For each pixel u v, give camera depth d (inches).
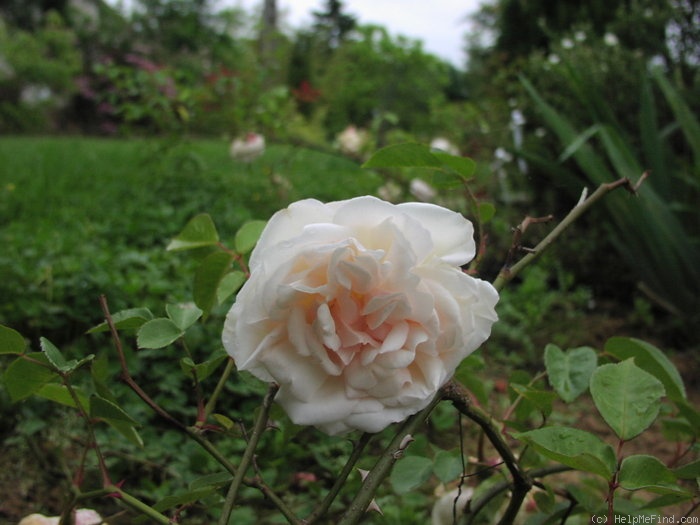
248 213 46.9
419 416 9.2
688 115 39.4
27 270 29.5
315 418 7.8
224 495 12.7
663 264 39.6
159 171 61.2
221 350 10.8
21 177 64.8
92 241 39.6
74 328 27.0
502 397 25.5
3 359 23.5
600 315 43.8
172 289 28.4
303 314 7.7
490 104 58.8
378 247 7.9
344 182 70.0
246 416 22.1
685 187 43.5
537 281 41.3
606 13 71.9
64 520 8.3
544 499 11.9
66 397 9.9
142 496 19.4
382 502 18.9
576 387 11.7
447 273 7.9
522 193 51.3
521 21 95.7
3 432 22.0
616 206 40.1
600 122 42.3
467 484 14.9
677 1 55.7
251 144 55.4
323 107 91.4
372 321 7.7
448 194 43.2
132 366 23.2
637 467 8.6
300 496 19.0
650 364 11.5
